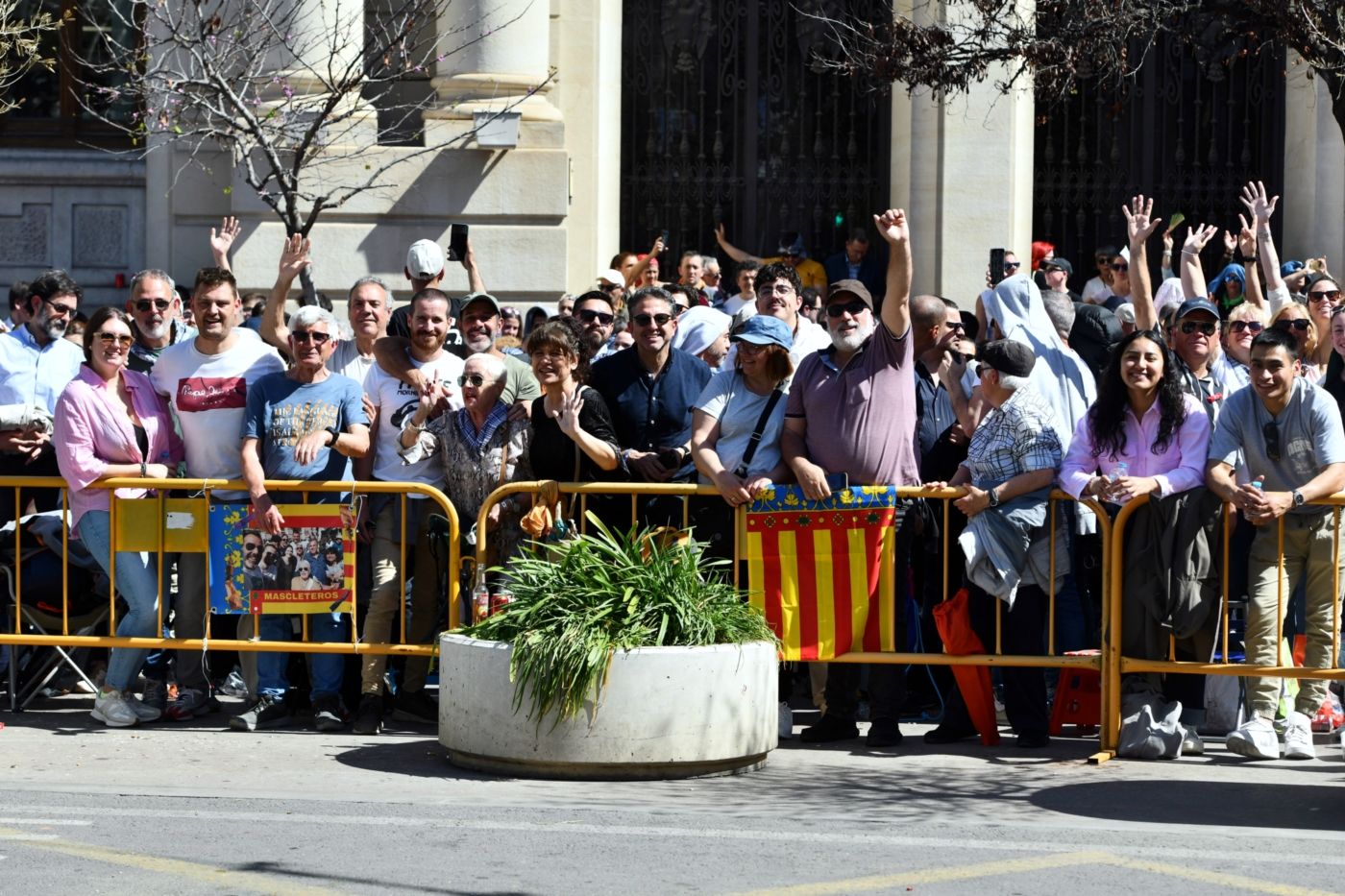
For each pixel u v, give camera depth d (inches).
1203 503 960.9
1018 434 984.3
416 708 1073.5
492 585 1003.9
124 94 2180.1
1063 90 1636.3
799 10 2165.4
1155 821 823.7
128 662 1057.5
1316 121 2171.5
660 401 1054.4
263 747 989.2
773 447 1020.5
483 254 1905.8
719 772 919.7
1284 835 794.2
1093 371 1285.7
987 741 1010.7
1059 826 810.2
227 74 1711.4
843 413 1002.1
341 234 1881.2
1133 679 986.1
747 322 1013.2
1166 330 1259.8
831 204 2261.3
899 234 975.6
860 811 838.5
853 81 2175.2
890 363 1003.9
